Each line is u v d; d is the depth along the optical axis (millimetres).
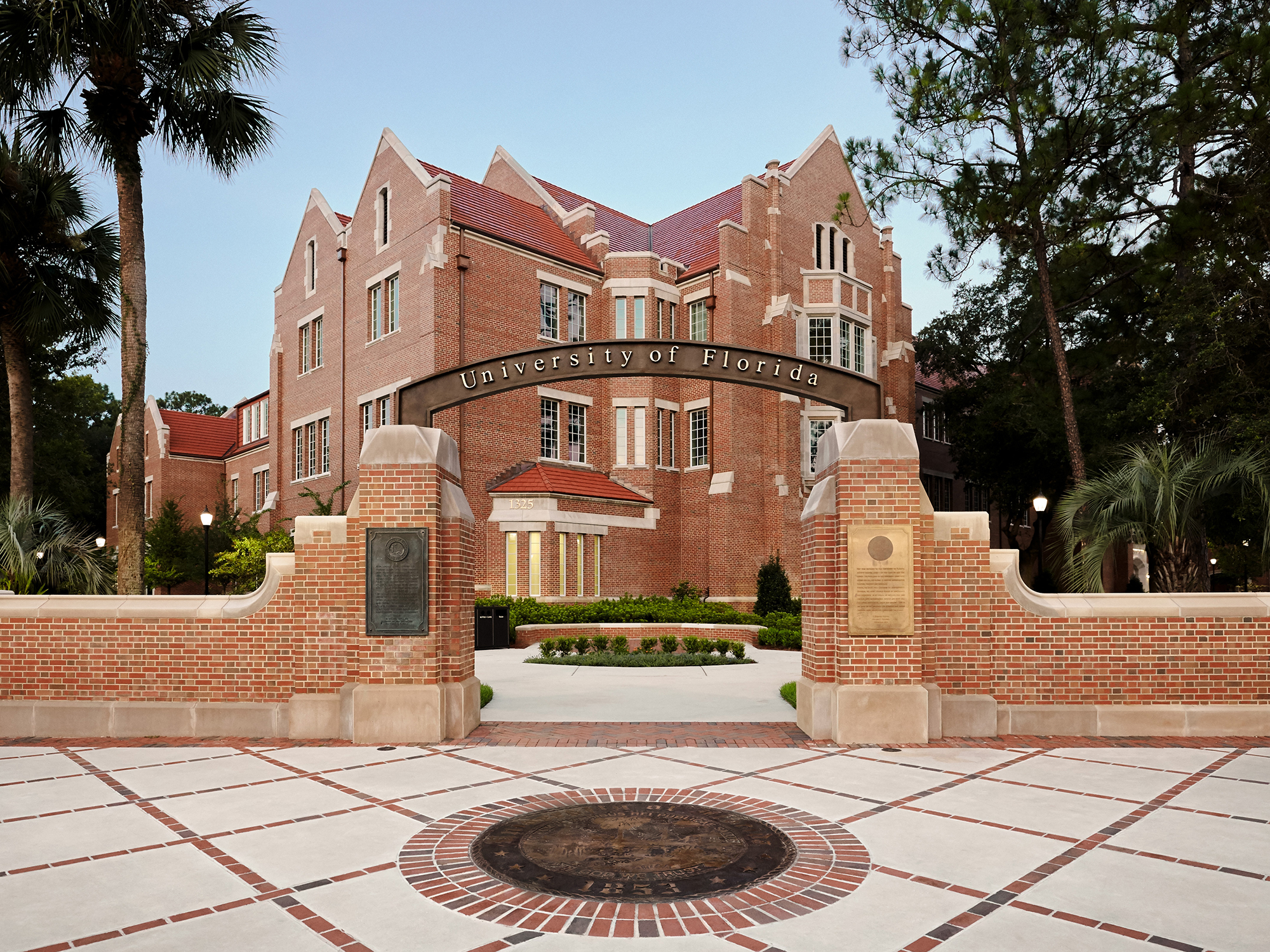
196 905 4508
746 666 17156
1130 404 21047
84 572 16109
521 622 23094
